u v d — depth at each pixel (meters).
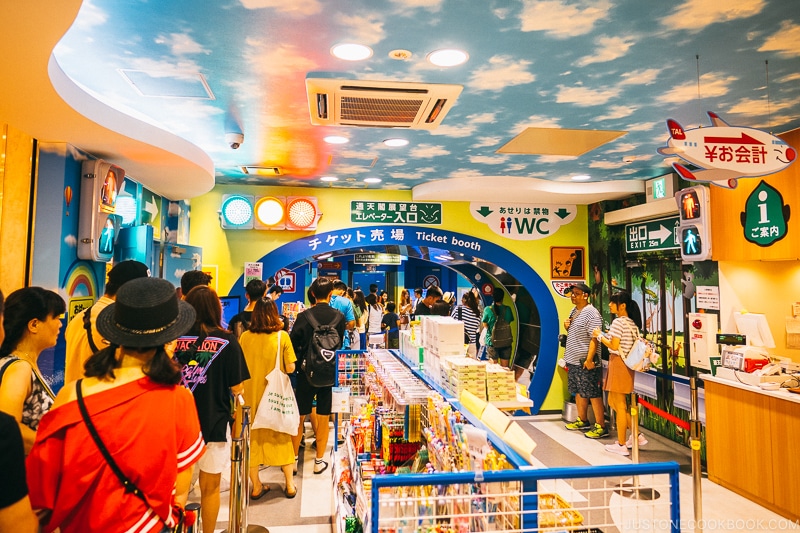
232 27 2.32
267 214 5.95
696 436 2.89
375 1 2.09
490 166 5.12
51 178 3.25
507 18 2.23
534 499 1.60
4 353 1.90
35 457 1.37
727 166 2.71
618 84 3.00
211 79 2.94
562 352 6.57
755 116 3.57
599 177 5.63
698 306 4.92
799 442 3.47
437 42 2.47
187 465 1.62
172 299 1.58
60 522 1.37
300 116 3.61
